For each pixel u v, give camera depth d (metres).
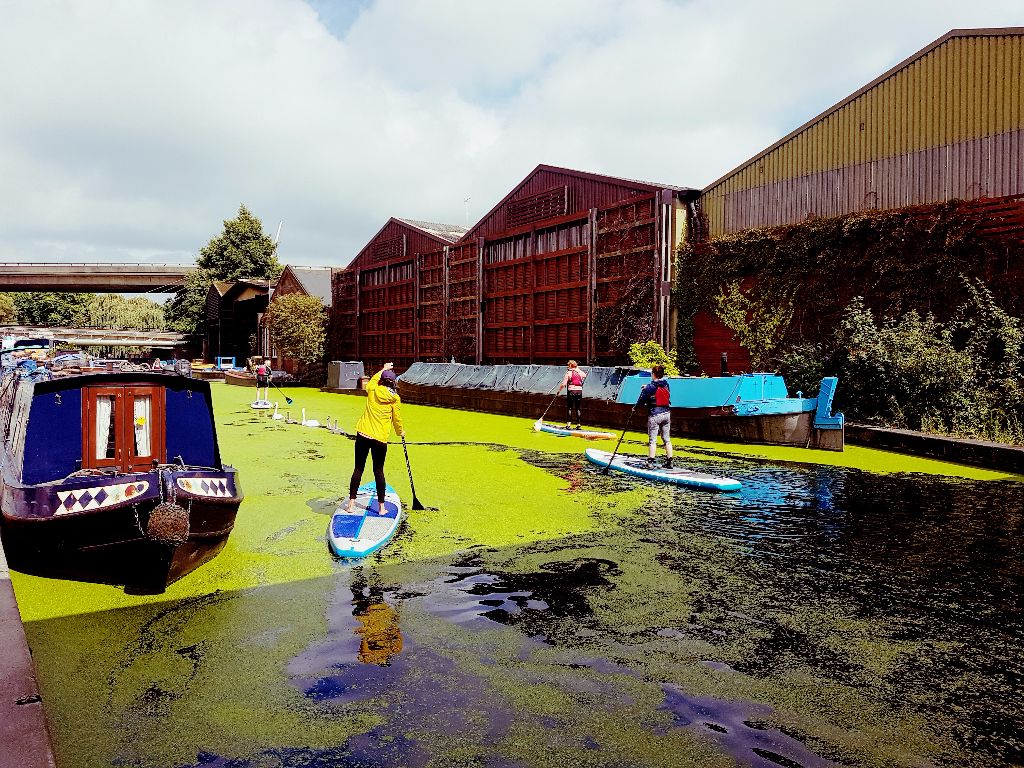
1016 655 4.21
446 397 21.59
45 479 5.70
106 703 3.55
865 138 14.87
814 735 3.32
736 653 4.21
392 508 7.39
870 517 7.45
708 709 3.55
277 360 40.22
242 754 3.11
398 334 30.16
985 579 5.55
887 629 4.58
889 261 13.98
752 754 3.14
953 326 13.00
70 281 56.84
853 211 14.95
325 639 4.35
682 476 9.30
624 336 19.05
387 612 4.81
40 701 2.73
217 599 5.04
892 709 3.57
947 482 9.30
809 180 15.88
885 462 10.89
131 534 5.00
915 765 3.08
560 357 21.56
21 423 6.08
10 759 2.32
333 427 15.85
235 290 47.59
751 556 6.12
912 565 5.88
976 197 13.07
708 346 17.45
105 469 5.87
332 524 6.76
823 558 6.06
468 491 8.76
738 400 12.68
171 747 3.16
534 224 22.48
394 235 30.92
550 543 6.49
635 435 14.19
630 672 3.95
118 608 4.86
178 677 3.83
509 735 3.28
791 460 11.08
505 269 23.89
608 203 20.03
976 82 13.13
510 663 4.04
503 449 12.41
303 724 3.37
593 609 4.89
